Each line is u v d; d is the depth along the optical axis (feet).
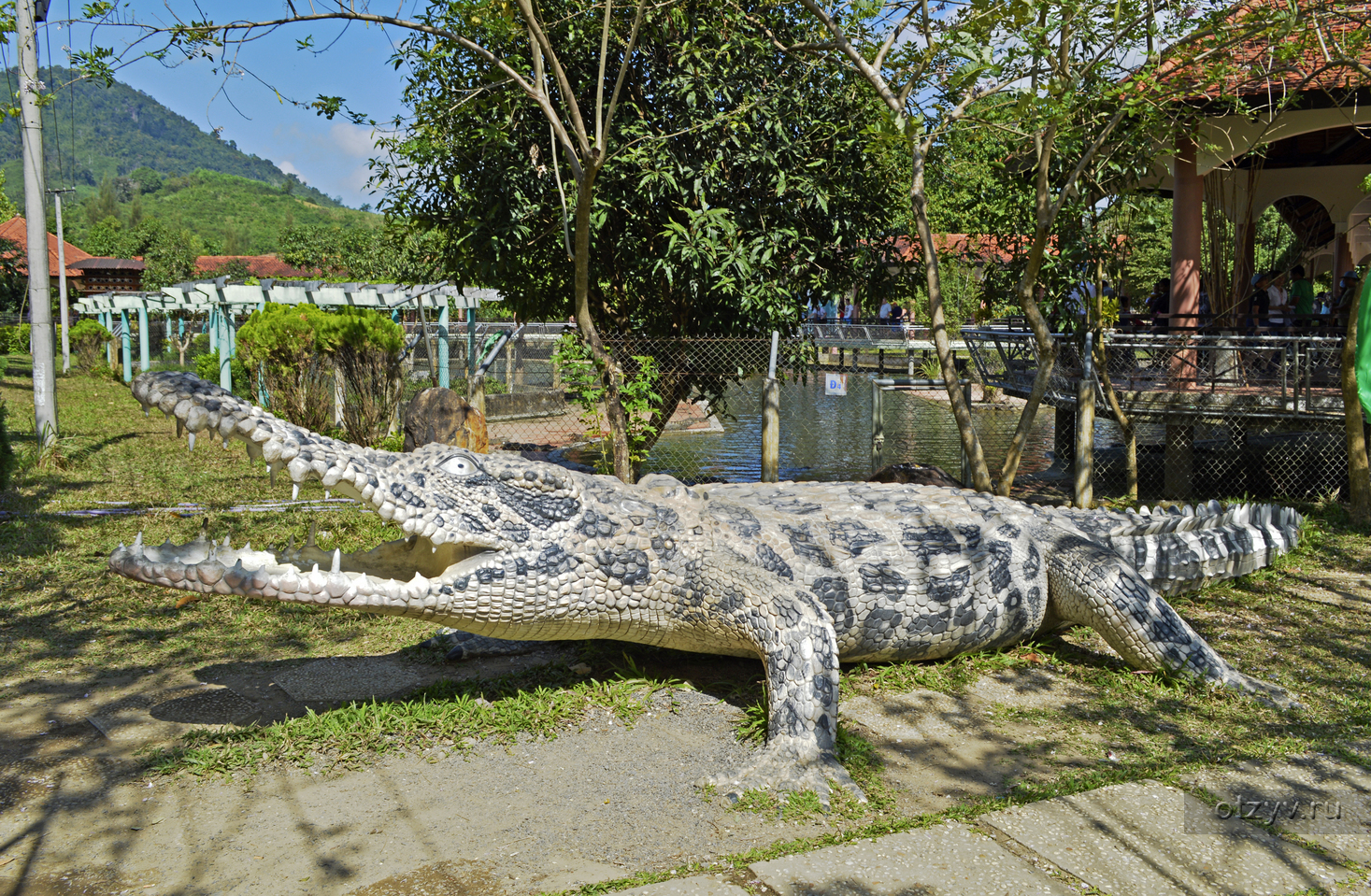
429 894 9.66
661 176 27.71
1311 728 14.16
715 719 14.67
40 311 39.01
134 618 19.36
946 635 16.35
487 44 27.53
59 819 11.32
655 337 31.81
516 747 13.61
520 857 10.43
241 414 12.03
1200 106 30.83
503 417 54.03
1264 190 52.01
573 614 14.32
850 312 75.36
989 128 26.23
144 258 212.64
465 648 17.26
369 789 12.25
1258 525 23.03
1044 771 12.75
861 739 13.74
